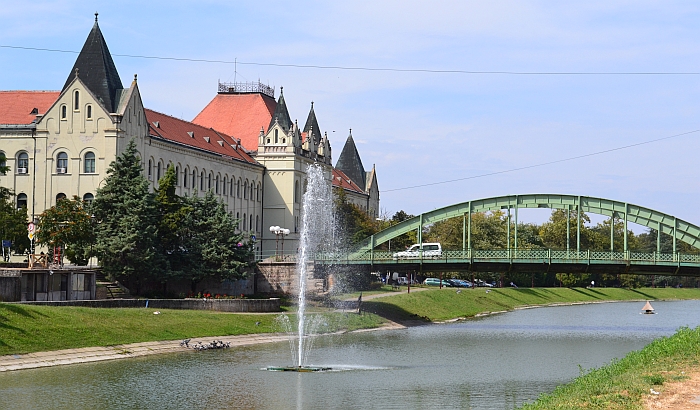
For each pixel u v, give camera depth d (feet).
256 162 529.45
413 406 165.17
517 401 170.91
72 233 314.55
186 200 347.77
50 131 379.55
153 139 401.08
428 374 207.00
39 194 379.35
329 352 250.16
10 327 213.46
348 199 650.02
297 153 533.55
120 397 170.50
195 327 263.90
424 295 429.38
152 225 318.65
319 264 355.36
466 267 335.06
